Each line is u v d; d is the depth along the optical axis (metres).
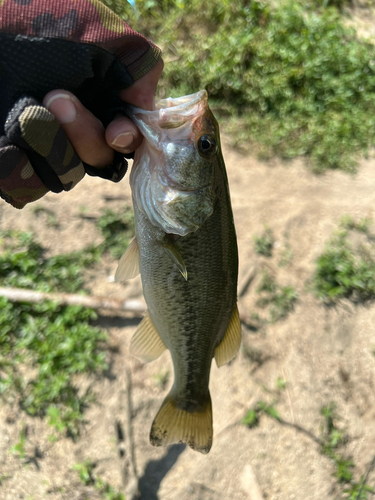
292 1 0.76
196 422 0.26
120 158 0.19
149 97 0.18
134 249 0.23
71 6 0.16
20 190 0.17
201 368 0.25
